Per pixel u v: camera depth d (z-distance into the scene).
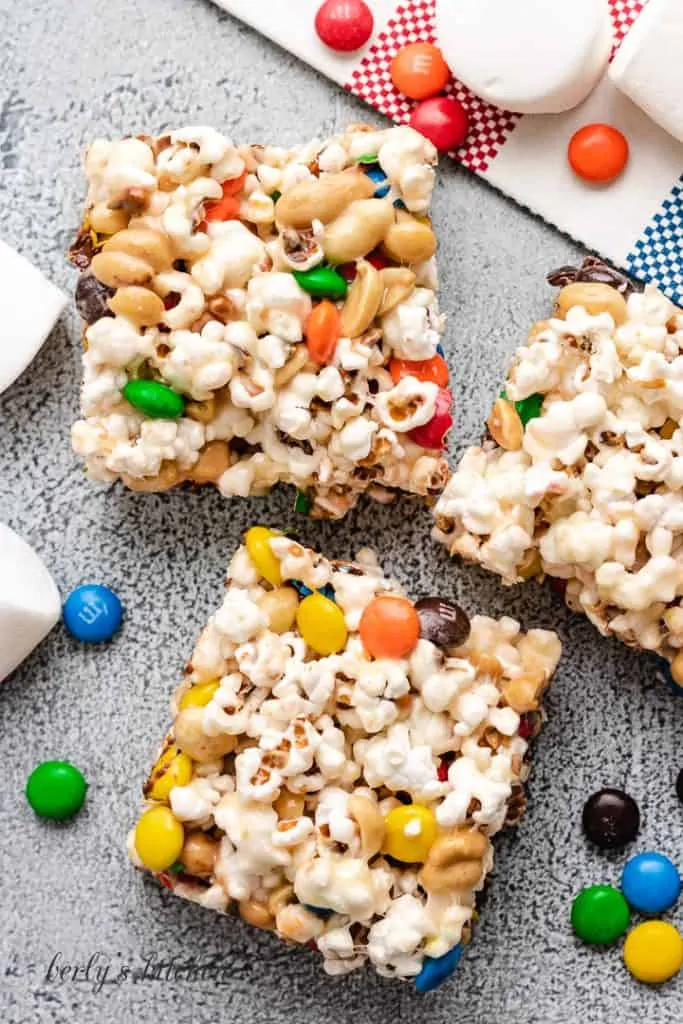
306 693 0.54
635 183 0.57
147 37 0.58
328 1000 0.58
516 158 0.58
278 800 0.55
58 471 0.58
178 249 0.54
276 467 0.56
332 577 0.56
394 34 0.57
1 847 0.58
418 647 0.55
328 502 0.56
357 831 0.54
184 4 0.58
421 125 0.57
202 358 0.54
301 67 0.58
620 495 0.54
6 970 0.58
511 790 0.56
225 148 0.54
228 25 0.58
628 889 0.57
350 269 0.55
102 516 0.58
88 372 0.55
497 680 0.56
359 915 0.54
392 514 0.58
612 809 0.57
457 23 0.56
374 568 0.57
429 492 0.56
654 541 0.54
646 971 0.57
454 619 0.55
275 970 0.58
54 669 0.58
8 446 0.58
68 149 0.58
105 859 0.58
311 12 0.57
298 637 0.55
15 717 0.58
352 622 0.55
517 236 0.58
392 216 0.54
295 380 0.54
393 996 0.58
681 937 0.58
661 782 0.58
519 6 0.55
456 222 0.58
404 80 0.57
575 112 0.57
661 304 0.55
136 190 0.54
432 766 0.54
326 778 0.54
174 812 0.55
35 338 0.57
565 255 0.58
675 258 0.58
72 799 0.58
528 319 0.58
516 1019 0.58
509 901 0.58
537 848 0.58
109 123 0.58
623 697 0.58
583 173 0.57
